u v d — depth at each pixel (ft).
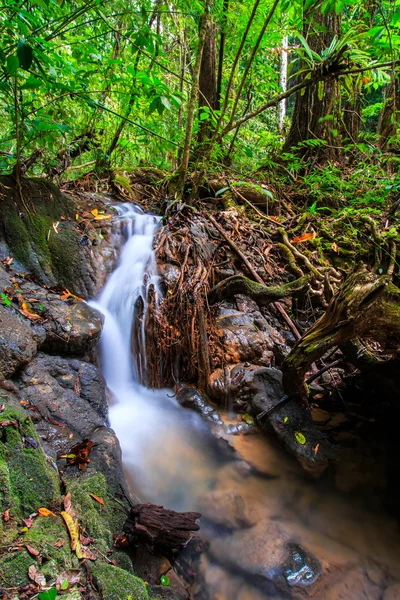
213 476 8.73
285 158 18.10
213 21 15.60
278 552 7.00
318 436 9.71
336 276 13.85
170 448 9.30
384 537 7.64
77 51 10.82
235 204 16.20
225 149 16.99
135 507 6.48
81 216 12.21
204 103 18.84
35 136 10.33
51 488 5.23
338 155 19.16
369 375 10.49
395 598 6.38
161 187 16.29
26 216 10.57
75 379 8.49
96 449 7.02
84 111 14.70
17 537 4.44
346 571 6.84
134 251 12.24
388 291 7.97
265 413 10.02
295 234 15.49
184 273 12.17
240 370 11.08
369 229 15.23
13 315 8.36
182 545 6.42
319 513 8.10
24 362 7.47
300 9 9.56
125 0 9.26
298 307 13.88
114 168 16.88
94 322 9.46
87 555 4.72
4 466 4.91
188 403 10.71
